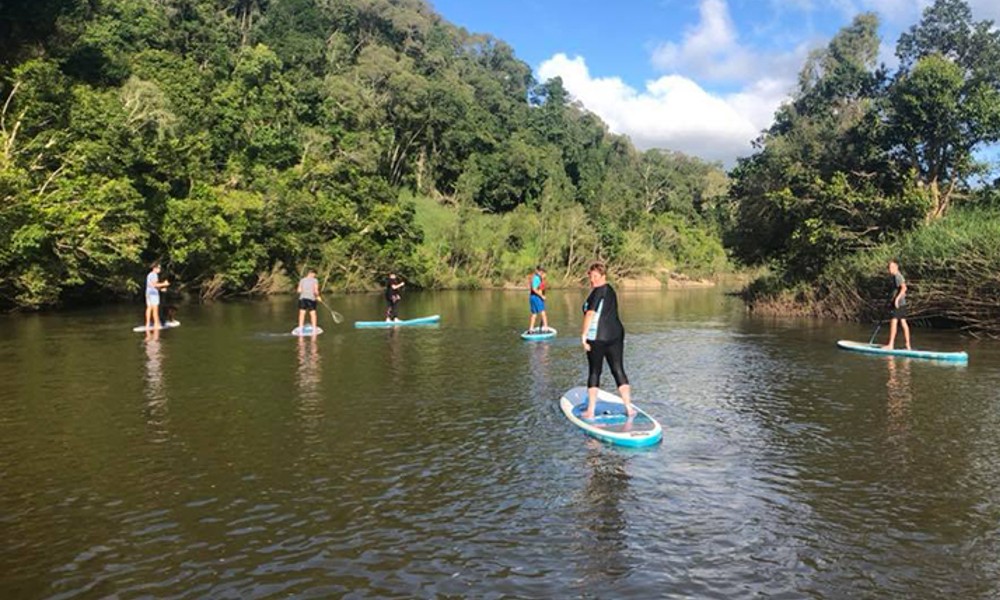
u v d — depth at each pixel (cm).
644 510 553
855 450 726
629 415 838
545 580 436
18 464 672
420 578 439
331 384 1101
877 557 471
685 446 741
